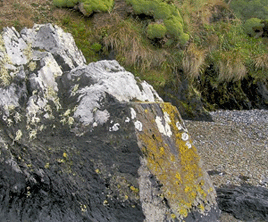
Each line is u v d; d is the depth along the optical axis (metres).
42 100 4.00
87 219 3.48
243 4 10.36
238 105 8.67
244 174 5.09
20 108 3.95
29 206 3.66
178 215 3.45
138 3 7.97
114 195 3.40
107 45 7.38
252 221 3.77
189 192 3.61
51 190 3.65
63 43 5.33
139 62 7.43
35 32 5.39
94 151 3.53
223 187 4.60
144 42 7.73
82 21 7.68
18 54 4.76
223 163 5.44
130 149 3.39
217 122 7.46
